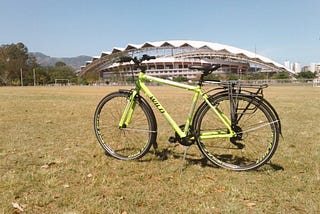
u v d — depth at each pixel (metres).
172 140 3.95
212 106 3.73
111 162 4.07
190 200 2.92
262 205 2.80
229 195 3.02
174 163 4.01
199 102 3.81
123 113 4.27
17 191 3.06
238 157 3.98
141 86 4.11
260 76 77.38
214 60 100.62
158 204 2.83
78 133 5.98
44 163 3.99
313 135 5.72
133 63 4.16
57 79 98.38
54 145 4.97
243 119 3.71
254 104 3.62
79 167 3.84
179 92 22.77
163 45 103.44
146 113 4.08
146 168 3.81
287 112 9.39
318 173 3.60
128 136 4.43
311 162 4.02
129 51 104.00
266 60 104.31
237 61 104.31
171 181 3.38
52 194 3.01
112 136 4.52
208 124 3.80
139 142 4.34
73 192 3.07
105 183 3.31
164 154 4.42
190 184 3.30
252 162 3.80
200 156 4.32
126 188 3.18
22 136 5.68
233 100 3.67
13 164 3.94
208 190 3.14
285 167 3.83
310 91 28.02
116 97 4.34
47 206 2.78
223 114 3.73
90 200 2.89
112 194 3.03
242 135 3.76
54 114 8.95
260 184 3.29
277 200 2.90
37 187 3.18
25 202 2.84
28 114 8.93
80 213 2.66
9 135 5.77
